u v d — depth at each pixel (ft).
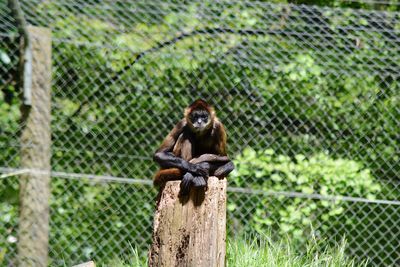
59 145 64.49
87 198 65.16
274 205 69.00
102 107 65.92
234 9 66.44
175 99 67.31
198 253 40.34
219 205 41.47
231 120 68.90
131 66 65.82
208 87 67.56
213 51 66.39
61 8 61.67
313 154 71.15
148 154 66.90
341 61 67.10
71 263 63.72
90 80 65.26
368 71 67.31
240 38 66.03
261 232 61.67
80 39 63.52
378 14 64.28
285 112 69.77
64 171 64.54
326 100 70.23
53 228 63.72
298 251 64.69
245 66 67.00
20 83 57.11
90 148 65.67
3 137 60.44
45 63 54.95
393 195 70.23
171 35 65.67
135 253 59.31
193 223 40.73
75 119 65.00
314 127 71.05
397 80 69.62
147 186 66.49
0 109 60.90
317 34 64.03
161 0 64.34
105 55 65.05
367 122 70.74
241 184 69.05
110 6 62.28
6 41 61.11
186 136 50.06
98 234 65.10
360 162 71.05
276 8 66.28
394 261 66.64
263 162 69.51
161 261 40.86
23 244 53.57
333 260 58.49
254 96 69.00
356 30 65.16
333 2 82.38
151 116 67.00
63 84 64.44
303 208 69.41
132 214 66.13
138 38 65.31
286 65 67.56
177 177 44.01
